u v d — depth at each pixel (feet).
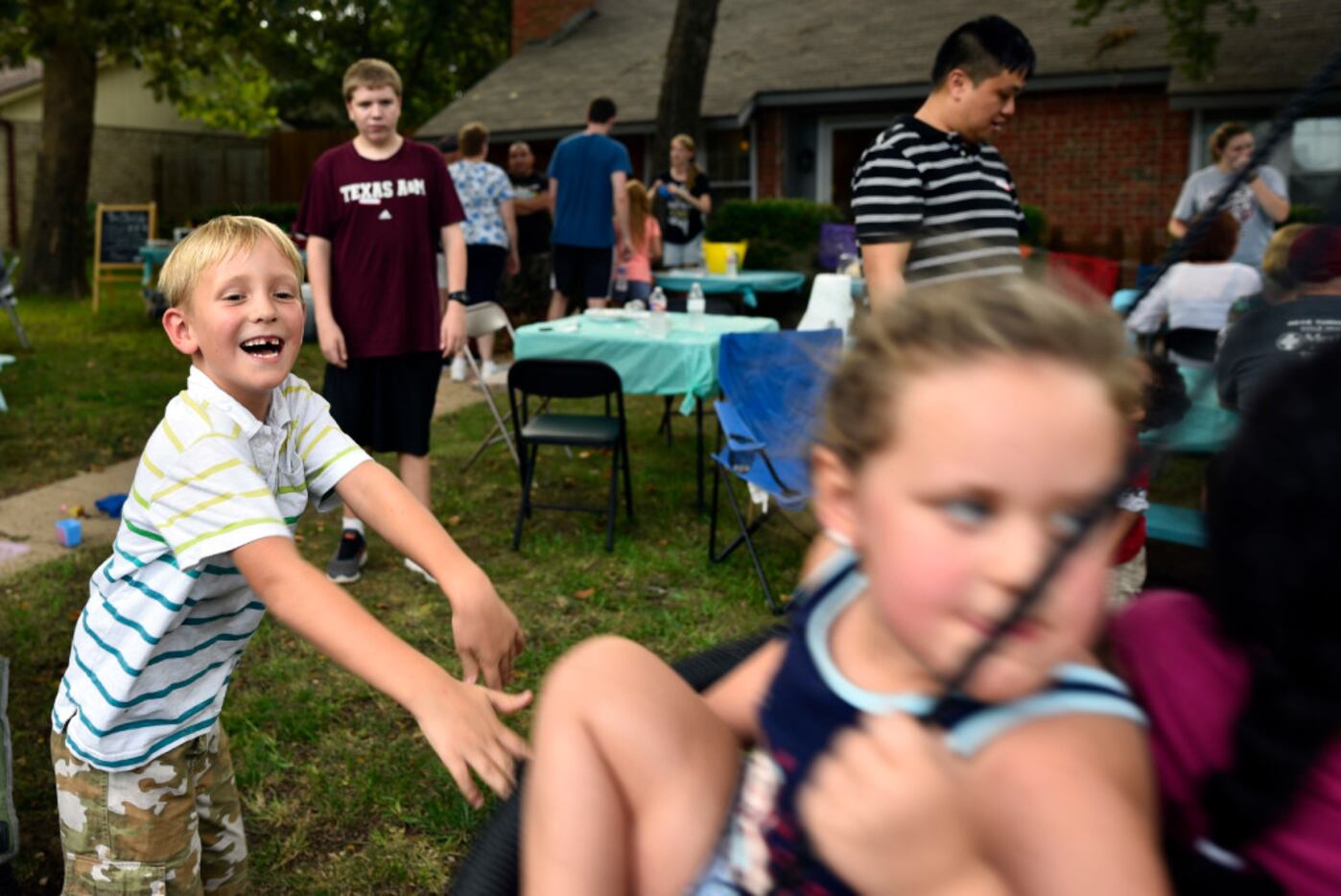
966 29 10.53
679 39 42.52
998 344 2.62
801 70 54.95
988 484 2.52
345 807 10.19
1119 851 2.62
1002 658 2.49
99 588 6.28
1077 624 2.49
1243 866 3.12
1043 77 48.75
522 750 4.70
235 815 7.39
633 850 3.92
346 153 14.60
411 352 15.03
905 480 2.64
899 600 2.66
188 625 6.29
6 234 82.12
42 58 49.96
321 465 6.50
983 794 2.73
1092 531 2.39
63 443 23.82
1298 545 2.89
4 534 18.01
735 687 4.49
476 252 28.50
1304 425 2.91
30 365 32.32
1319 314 7.86
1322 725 2.93
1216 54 45.98
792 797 3.36
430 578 15.88
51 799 10.38
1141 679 3.30
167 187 86.94
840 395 2.89
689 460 22.52
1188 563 12.91
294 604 5.24
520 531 17.11
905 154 10.75
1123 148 49.03
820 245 41.04
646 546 17.26
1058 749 2.71
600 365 16.99
